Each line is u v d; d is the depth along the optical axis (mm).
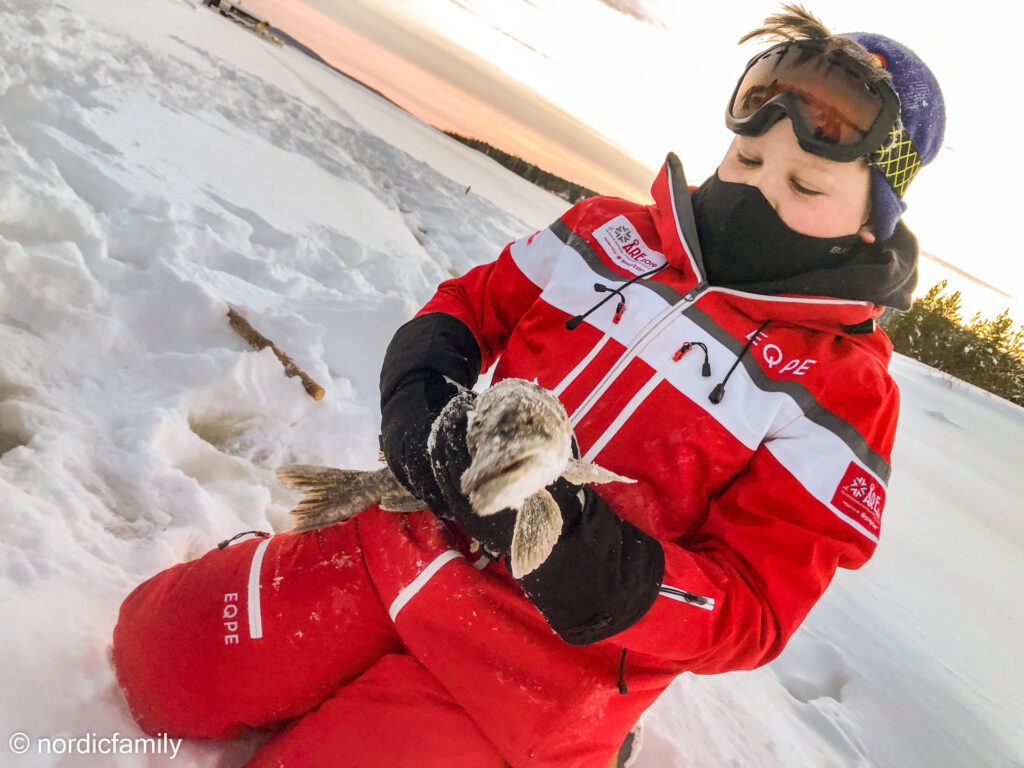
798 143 1562
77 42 6312
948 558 7492
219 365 3219
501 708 1549
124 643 1726
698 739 2844
